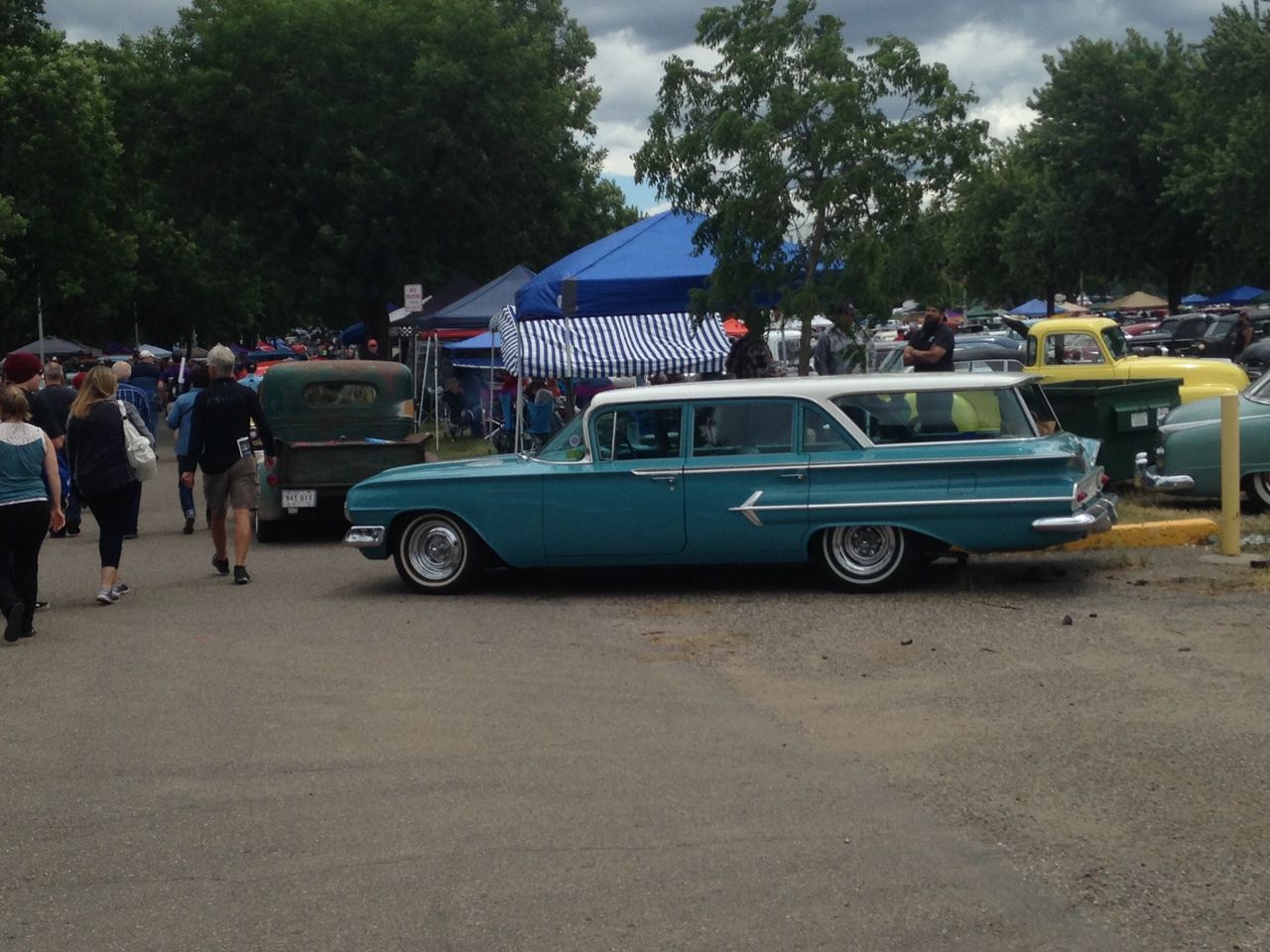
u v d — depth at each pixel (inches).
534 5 1973.4
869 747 268.7
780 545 420.5
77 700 321.7
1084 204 1967.3
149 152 1625.2
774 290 699.4
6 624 415.5
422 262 1520.7
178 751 278.4
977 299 2792.8
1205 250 1969.7
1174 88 1924.2
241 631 399.9
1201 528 473.7
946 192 678.5
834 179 661.3
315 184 1496.1
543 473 432.5
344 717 300.2
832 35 677.3
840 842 217.8
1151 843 213.8
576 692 316.5
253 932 190.2
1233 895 193.0
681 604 417.7
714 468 421.1
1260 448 531.5
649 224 780.0
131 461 456.1
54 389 604.1
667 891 200.1
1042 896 194.7
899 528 412.8
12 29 1600.6
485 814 235.3
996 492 405.4
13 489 390.0
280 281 1546.5
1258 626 355.3
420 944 184.7
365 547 450.3
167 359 2381.9
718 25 686.5
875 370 932.6
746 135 657.0
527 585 461.1
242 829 231.8
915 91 671.8
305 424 647.8
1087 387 581.9
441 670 342.0
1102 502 419.8
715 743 274.1
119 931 192.2
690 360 834.8
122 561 558.6
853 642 358.3
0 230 1413.6
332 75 1491.1
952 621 376.8
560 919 191.2
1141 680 308.2
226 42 1482.5
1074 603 392.5
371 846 221.8
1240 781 240.2
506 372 991.0
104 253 1728.6
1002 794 238.4
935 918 188.1
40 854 223.3
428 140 1476.4
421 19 1493.6
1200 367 734.5
